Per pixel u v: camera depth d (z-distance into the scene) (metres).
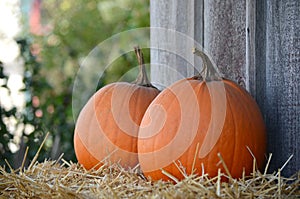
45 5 4.55
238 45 1.77
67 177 1.55
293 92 1.60
